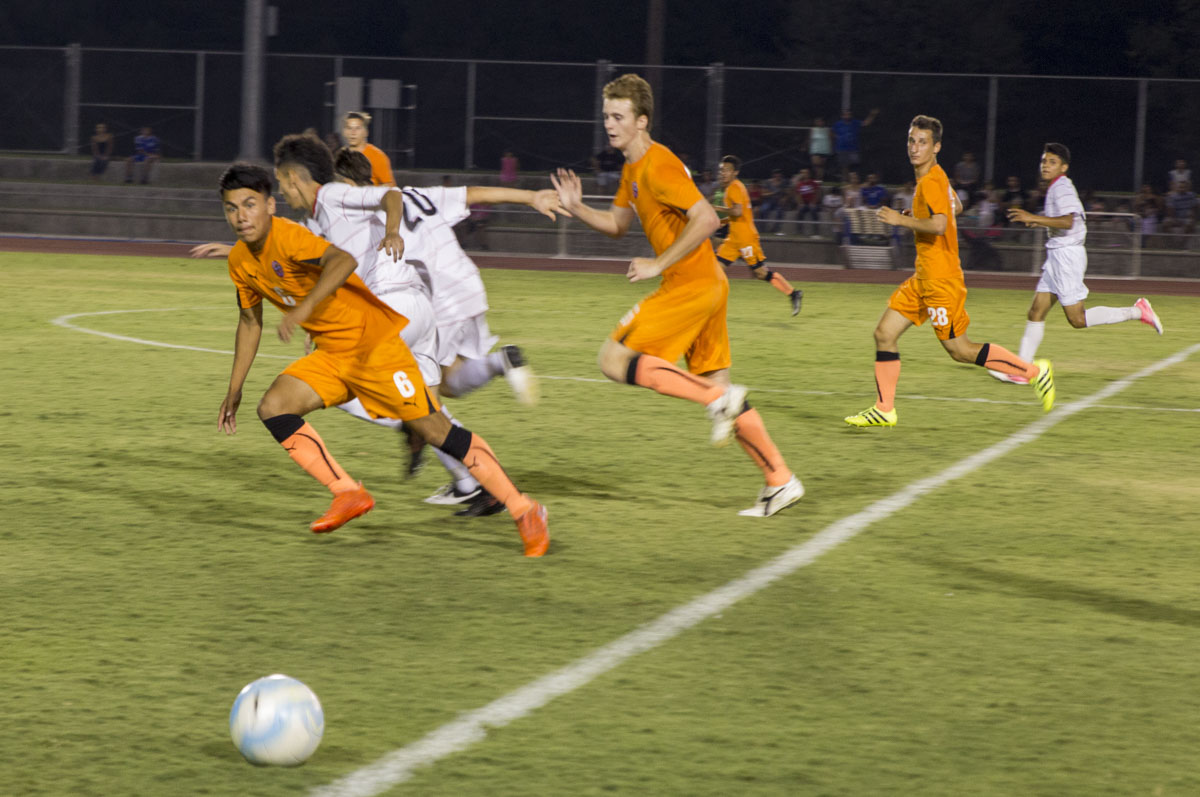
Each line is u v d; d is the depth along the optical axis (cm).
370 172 1772
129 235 7662
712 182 7562
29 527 1689
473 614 1370
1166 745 1077
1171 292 6122
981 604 1434
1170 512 1861
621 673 1211
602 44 12656
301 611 1371
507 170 7906
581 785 989
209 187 8606
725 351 1777
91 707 1120
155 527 1698
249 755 997
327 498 1872
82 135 8756
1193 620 1391
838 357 3525
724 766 1025
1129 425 2548
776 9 12406
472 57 12788
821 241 7088
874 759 1042
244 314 1593
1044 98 7619
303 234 1461
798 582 1502
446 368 1839
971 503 1895
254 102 7550
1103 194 7550
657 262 1614
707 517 1797
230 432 1639
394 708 1123
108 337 3547
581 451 2228
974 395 2895
